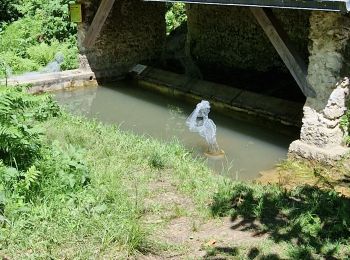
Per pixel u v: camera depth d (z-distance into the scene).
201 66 12.00
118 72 11.89
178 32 13.41
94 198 4.56
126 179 5.32
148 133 8.00
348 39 6.09
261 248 3.88
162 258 3.76
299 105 8.31
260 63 11.05
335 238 4.07
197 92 9.99
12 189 4.35
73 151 5.34
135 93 10.80
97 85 11.48
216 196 4.93
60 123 7.42
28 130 4.86
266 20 6.59
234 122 8.62
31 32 13.09
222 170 6.46
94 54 11.41
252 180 5.98
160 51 12.73
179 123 8.59
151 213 4.56
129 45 11.98
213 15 11.78
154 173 5.56
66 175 4.71
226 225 4.38
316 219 4.36
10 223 3.93
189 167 5.83
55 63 11.52
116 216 4.25
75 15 11.12
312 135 6.47
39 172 4.47
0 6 14.41
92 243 3.81
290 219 4.43
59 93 10.79
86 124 7.52
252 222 4.41
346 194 5.47
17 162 4.74
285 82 10.09
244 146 7.45
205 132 7.91
